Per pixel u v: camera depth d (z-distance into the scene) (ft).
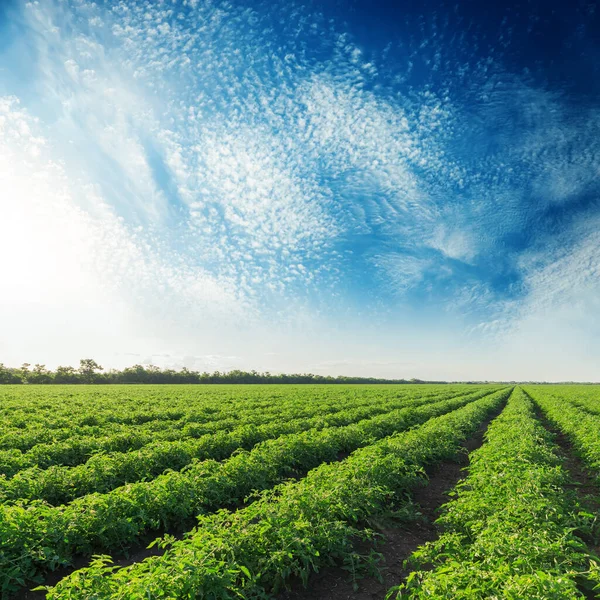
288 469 42.27
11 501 27.04
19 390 160.66
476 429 74.79
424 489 42.27
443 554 21.68
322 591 23.24
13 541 22.27
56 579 23.50
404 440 49.37
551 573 18.70
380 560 26.86
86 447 46.44
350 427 59.72
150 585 16.70
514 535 21.50
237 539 22.13
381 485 34.94
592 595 21.31
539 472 31.99
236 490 34.94
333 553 25.55
